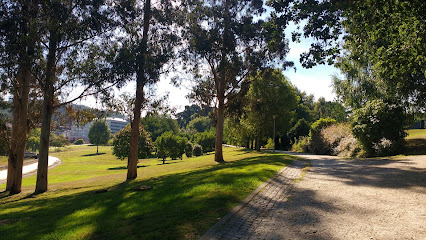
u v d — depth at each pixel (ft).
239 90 85.35
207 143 232.32
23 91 53.57
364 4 27.43
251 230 16.58
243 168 44.75
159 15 56.90
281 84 122.01
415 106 63.46
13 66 44.29
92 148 322.75
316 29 29.35
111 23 49.83
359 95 86.22
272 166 46.91
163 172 68.28
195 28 69.72
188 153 189.88
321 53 31.24
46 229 20.06
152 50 54.65
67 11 45.50
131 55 49.14
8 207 36.60
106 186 49.55
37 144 217.15
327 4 27.94
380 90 69.97
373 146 63.72
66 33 45.80
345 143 80.12
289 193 27.02
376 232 15.25
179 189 30.58
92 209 25.84
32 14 44.42
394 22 30.76
